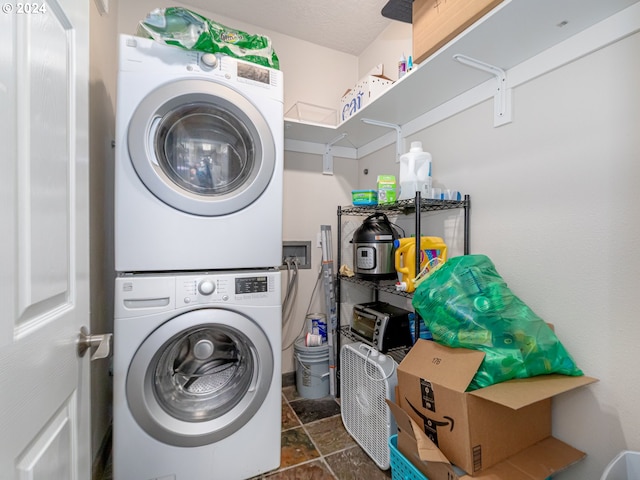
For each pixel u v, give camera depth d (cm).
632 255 82
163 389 109
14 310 43
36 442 49
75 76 65
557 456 91
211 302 108
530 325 94
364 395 134
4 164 41
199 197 108
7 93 42
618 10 84
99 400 123
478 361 90
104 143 135
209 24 107
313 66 210
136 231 100
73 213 64
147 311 100
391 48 190
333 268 212
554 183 101
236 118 114
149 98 100
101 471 122
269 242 119
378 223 163
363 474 121
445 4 103
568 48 97
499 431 90
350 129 186
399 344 149
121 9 162
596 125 90
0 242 40
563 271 98
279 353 120
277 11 180
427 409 99
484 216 127
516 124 114
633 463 77
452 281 103
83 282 69
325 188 215
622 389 84
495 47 103
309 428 152
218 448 109
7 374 41
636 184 82
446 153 147
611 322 86
